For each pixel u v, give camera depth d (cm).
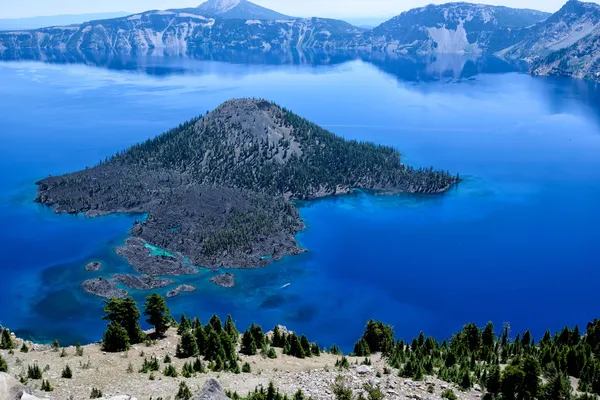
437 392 9581
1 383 6041
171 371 9981
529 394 9588
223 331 12169
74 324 19438
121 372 9969
